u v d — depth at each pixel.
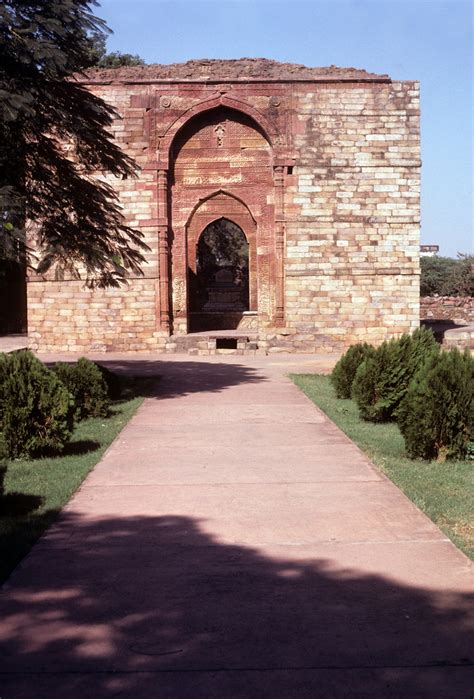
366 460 9.49
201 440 10.99
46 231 14.66
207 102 23.83
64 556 6.06
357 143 23.72
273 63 24.67
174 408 13.99
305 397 15.16
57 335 24.34
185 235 24.48
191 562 5.88
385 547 6.13
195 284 28.38
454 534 6.42
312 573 5.58
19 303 35.66
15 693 3.96
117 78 23.86
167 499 7.79
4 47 12.99
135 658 4.32
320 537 6.43
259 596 5.17
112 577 5.58
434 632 4.59
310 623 4.73
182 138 24.39
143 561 5.92
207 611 4.94
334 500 7.62
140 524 6.92
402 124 23.67
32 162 15.18
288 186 23.84
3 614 4.94
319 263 23.95
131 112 23.86
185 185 24.45
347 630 4.63
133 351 24.27
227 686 4.02
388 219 23.88
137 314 24.22
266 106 23.80
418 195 23.84
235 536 6.51
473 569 5.59
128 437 11.32
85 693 3.96
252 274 27.48
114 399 15.22
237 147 24.36
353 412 13.36
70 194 15.02
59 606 5.05
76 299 24.22
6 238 12.58
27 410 9.73
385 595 5.14
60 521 7.05
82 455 9.99
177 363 21.64
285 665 4.22
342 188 23.84
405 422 9.60
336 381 14.90
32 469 9.13
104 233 15.45
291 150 23.75
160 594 5.24
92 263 14.80
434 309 34.72
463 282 47.56
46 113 14.38
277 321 24.12
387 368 12.30
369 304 24.03
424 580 5.40
